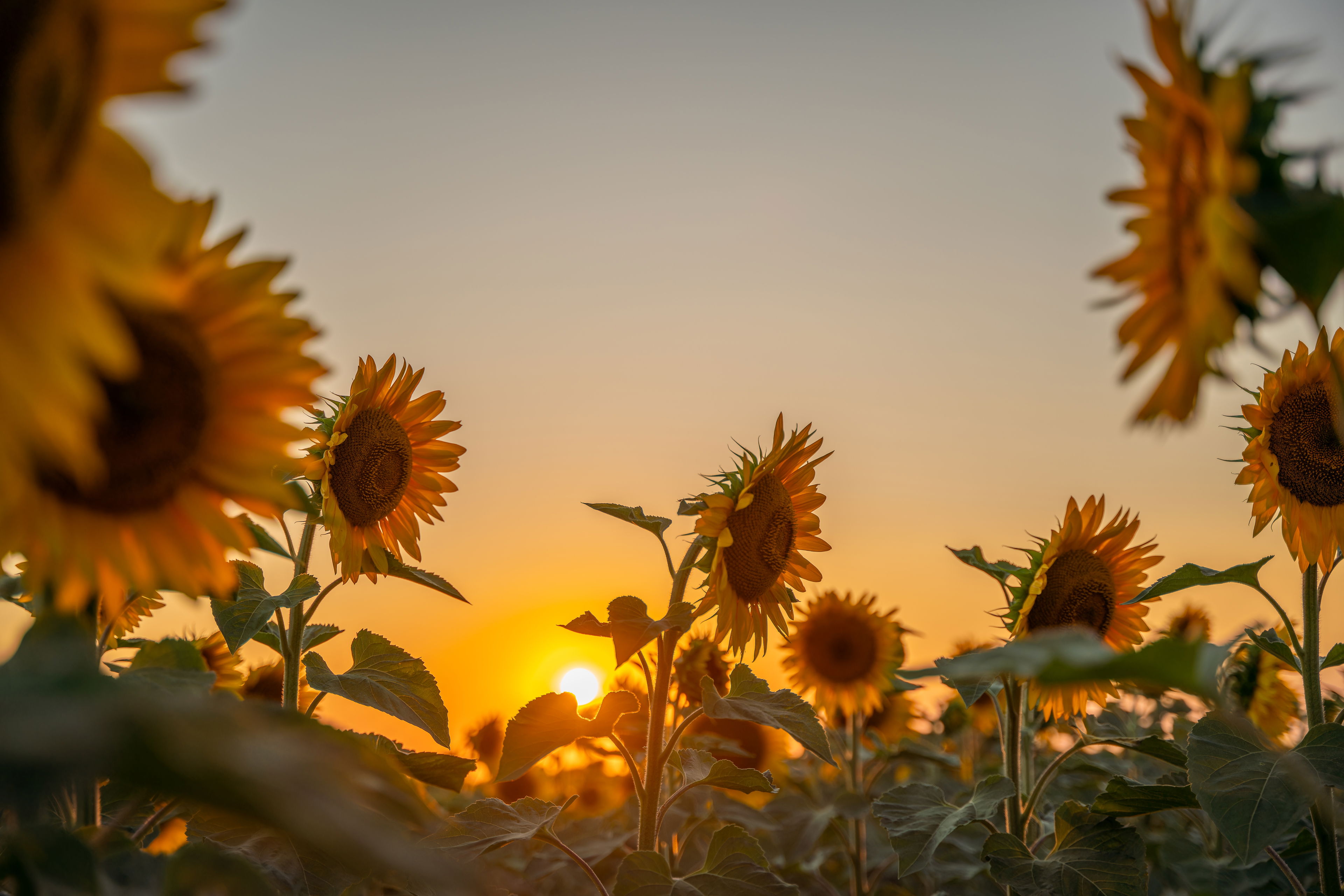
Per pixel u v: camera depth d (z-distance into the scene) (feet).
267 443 2.41
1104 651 1.56
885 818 4.15
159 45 1.44
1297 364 3.51
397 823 1.60
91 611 2.50
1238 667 4.96
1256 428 3.56
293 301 2.38
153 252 1.42
